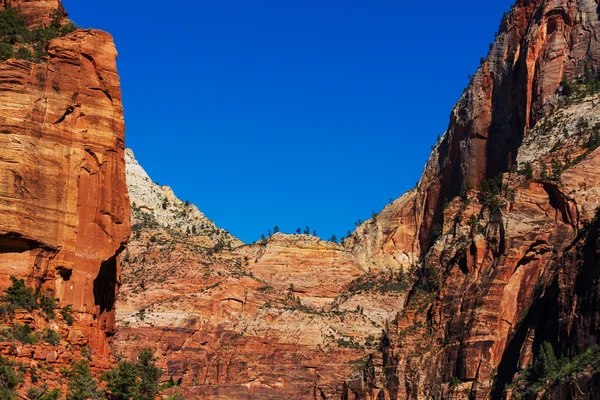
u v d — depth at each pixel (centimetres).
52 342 4909
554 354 13825
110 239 5353
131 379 5388
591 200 16488
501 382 15475
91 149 5275
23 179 4941
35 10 5812
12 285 4912
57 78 5209
